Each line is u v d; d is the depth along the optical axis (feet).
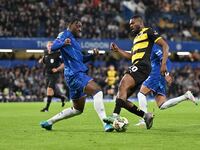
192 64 343.26
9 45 297.53
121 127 83.97
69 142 70.33
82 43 312.71
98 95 85.40
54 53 159.74
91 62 306.96
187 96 102.22
